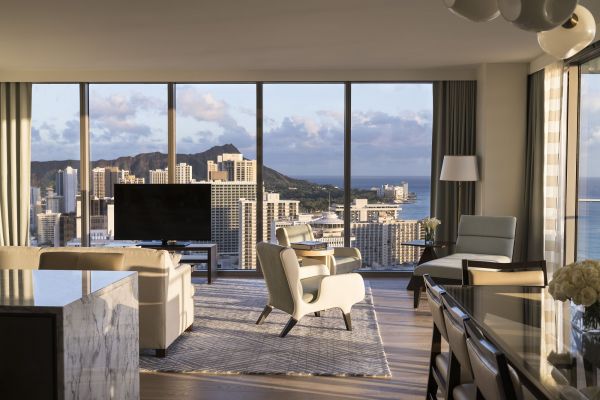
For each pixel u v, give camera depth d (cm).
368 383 416
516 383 177
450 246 844
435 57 748
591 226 649
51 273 307
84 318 249
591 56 639
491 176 800
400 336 541
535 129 765
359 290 566
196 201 838
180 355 479
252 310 642
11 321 230
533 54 732
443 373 296
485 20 240
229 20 568
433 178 849
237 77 844
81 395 247
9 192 858
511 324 267
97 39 647
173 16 554
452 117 837
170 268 480
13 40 650
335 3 511
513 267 376
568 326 264
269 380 422
